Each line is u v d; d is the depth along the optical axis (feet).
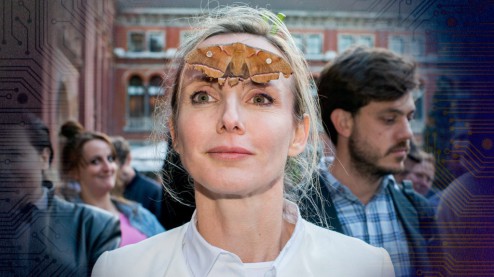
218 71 3.26
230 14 3.90
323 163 6.43
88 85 27.37
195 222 3.85
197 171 3.30
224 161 3.23
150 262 3.93
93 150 8.42
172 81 4.00
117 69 78.28
